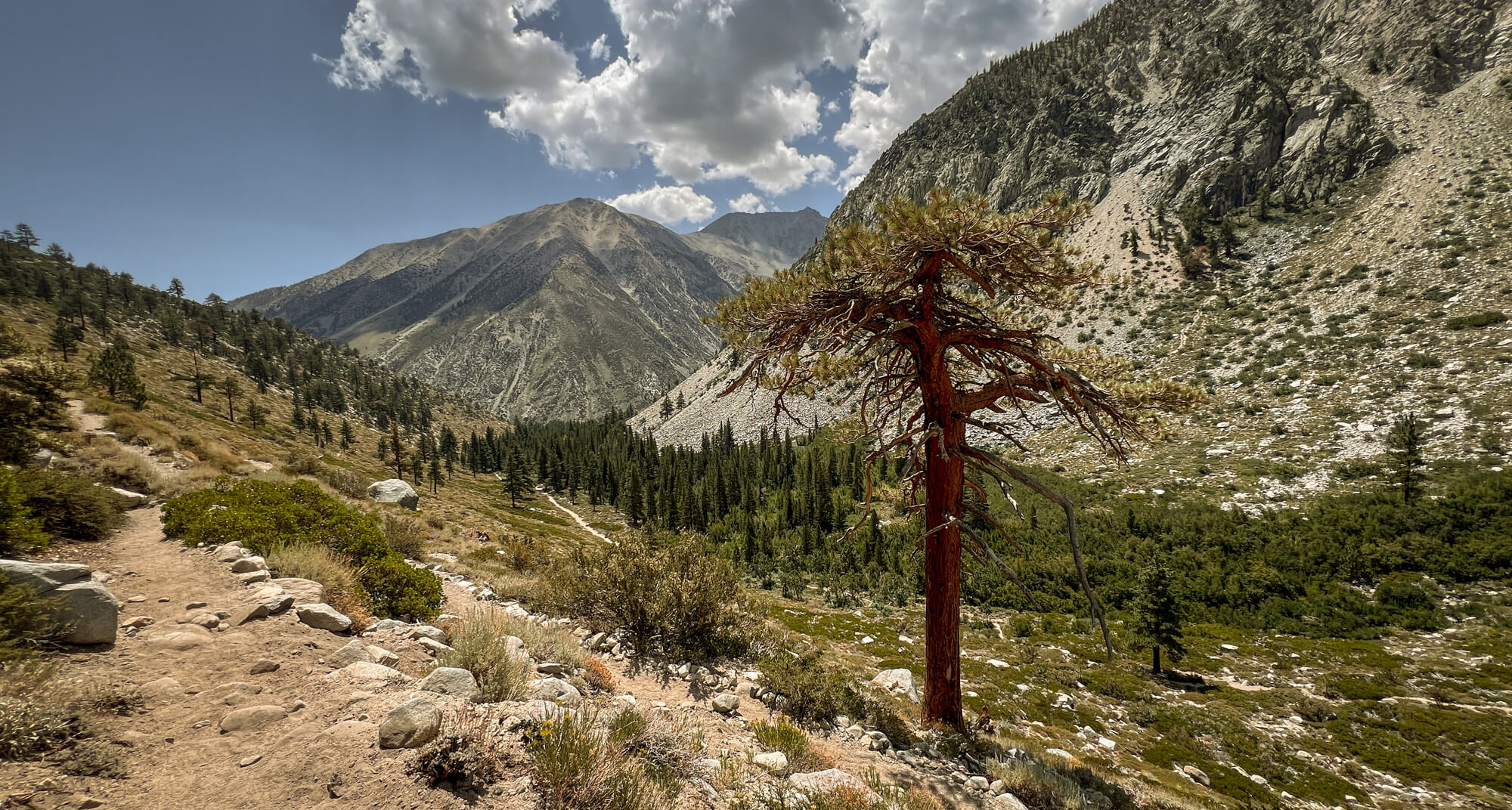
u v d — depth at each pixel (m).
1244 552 37.44
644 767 4.30
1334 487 41.06
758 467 97.00
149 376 110.25
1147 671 27.00
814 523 67.88
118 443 18.48
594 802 3.53
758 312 9.17
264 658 4.68
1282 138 116.62
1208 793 15.28
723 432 128.12
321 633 5.58
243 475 23.00
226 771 3.13
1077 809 6.94
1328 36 135.38
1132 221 120.50
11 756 2.84
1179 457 53.78
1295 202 101.94
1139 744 19.12
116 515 9.38
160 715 3.62
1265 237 97.56
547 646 7.02
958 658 9.27
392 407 186.38
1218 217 110.00
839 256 8.15
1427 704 21.34
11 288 130.50
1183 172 122.25
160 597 6.00
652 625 9.36
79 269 174.88
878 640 32.84
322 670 4.67
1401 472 37.31
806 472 85.06
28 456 11.83
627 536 10.35
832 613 41.22
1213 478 48.06
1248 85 127.19
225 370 146.12
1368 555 32.97
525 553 15.83
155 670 4.17
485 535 27.27
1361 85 117.69
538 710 4.47
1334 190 99.50
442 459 140.88
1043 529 45.72
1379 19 125.62
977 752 8.29
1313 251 86.38
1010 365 10.06
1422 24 116.19
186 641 4.74
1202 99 140.38
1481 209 71.50
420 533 16.83
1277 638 29.92
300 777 3.13
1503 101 92.00
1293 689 24.22
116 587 6.25
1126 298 94.81
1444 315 58.31
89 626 4.27
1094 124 169.00
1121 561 40.25
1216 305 83.81
